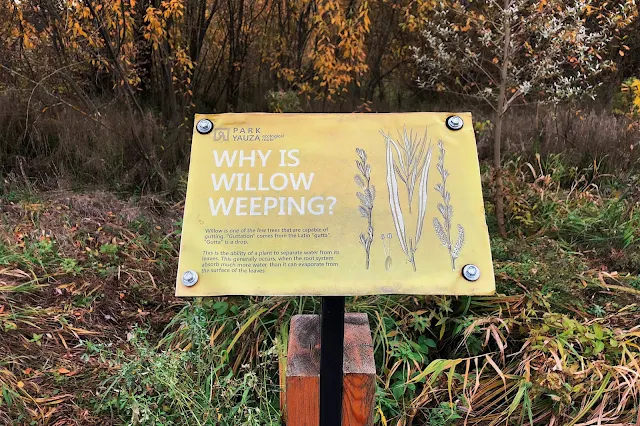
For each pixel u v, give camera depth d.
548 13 3.74
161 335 2.80
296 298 2.60
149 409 2.03
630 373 2.20
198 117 1.61
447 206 1.51
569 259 3.01
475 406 2.22
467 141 1.58
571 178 4.61
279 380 2.25
